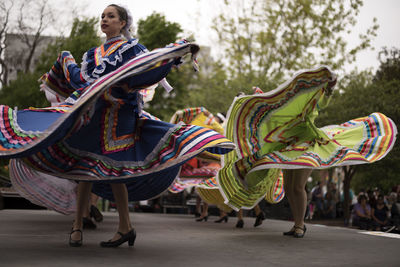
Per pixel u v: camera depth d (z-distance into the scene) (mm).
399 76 14625
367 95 13922
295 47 20766
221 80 19594
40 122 2758
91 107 2869
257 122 4320
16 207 9750
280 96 4090
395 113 13016
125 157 2979
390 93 14078
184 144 2932
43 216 6348
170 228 5199
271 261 2740
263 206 10641
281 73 20812
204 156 5418
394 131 4281
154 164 2969
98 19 15922
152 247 3197
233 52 21672
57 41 16703
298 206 4309
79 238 3072
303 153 4133
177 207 12555
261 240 3912
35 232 4043
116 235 3129
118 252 2867
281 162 4008
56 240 3414
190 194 12336
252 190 4469
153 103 22906
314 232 4914
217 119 7402
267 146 4336
